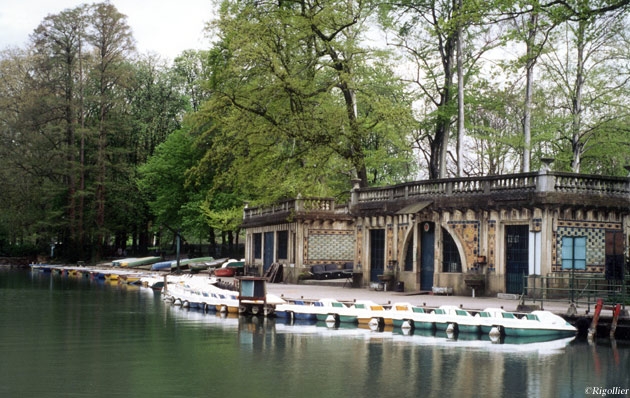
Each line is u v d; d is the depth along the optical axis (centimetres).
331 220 5006
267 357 2141
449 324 2661
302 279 4894
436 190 3719
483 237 3478
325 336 2575
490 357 2144
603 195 3294
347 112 4528
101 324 2927
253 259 5928
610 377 1875
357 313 2922
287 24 4334
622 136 4853
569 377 1873
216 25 4400
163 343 2402
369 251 4259
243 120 4453
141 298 4338
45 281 6181
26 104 8206
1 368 1961
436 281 3694
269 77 4359
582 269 3247
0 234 9331
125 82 8300
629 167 3359
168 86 8294
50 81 8369
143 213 8531
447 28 3148
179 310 3538
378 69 5203
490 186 3453
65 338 2517
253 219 5806
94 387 1731
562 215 3253
